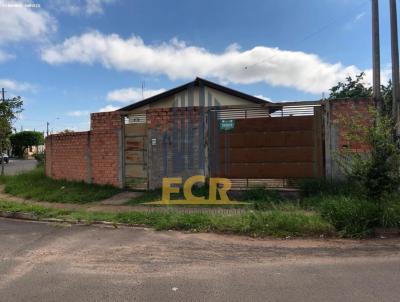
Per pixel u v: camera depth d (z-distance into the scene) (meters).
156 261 5.68
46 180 14.89
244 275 4.96
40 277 4.95
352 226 7.01
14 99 21.22
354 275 4.88
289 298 4.14
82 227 8.14
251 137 10.95
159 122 11.63
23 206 10.07
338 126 10.31
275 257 5.81
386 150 7.48
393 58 9.86
